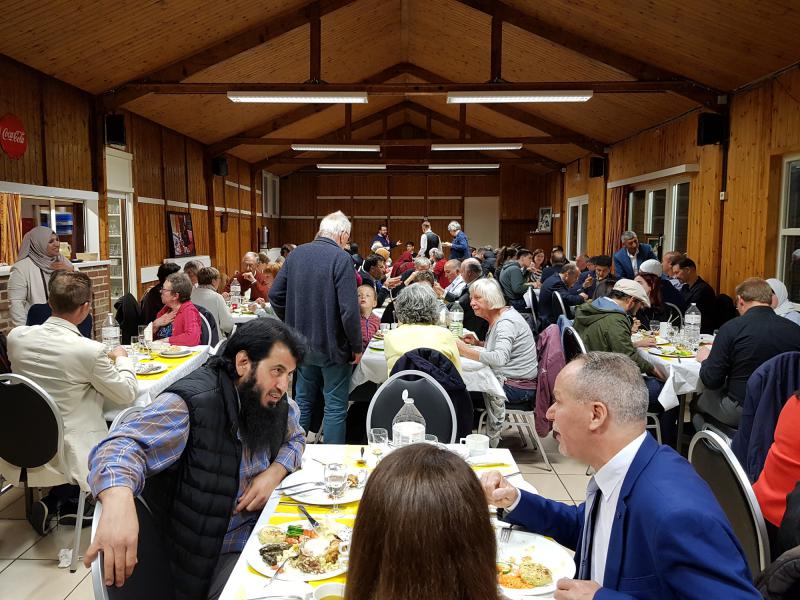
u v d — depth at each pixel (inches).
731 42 210.4
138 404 122.9
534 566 56.3
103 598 49.6
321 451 86.1
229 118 389.4
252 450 71.1
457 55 369.4
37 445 104.5
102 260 261.0
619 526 48.2
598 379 51.3
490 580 30.3
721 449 72.7
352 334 137.6
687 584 41.7
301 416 150.3
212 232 435.8
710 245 266.2
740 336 127.2
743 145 241.1
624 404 50.6
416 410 97.1
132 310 212.5
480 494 31.9
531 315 292.8
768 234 225.8
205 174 427.8
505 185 647.8
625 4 219.3
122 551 52.8
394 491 30.7
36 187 220.5
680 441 154.6
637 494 47.6
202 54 270.2
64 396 108.0
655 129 332.8
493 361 144.7
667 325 188.2
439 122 600.1
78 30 207.0
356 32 338.6
